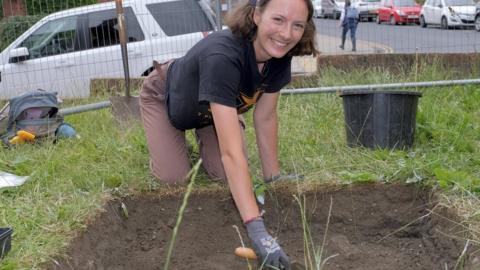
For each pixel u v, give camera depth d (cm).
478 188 359
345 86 613
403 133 438
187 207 390
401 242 364
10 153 462
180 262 351
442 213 349
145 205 391
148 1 766
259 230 279
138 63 760
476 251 301
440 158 412
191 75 345
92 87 714
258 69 318
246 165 288
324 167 414
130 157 442
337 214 383
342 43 1131
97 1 891
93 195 376
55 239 316
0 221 335
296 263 298
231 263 350
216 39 306
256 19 297
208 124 390
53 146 470
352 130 449
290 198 389
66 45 765
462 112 515
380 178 391
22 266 288
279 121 525
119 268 341
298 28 292
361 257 350
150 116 402
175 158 400
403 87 598
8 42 796
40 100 501
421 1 1400
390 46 1002
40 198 369
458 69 707
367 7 1538
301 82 688
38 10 825
